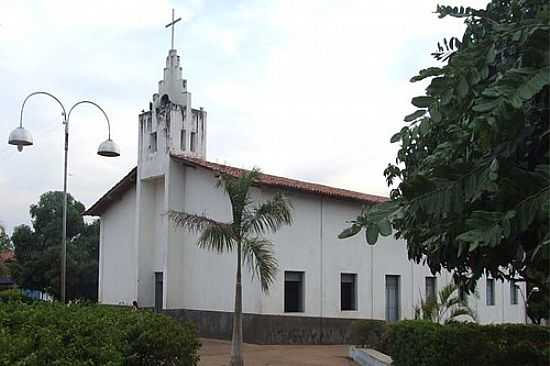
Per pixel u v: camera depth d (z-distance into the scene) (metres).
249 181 17.08
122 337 7.54
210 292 24.36
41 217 43.38
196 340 8.90
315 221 25.27
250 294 22.86
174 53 26.67
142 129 27.23
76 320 6.62
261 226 17.17
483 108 4.26
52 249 40.16
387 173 8.50
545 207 4.18
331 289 25.53
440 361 11.26
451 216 5.21
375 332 17.39
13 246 45.53
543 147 4.95
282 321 22.11
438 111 4.82
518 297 34.28
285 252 23.83
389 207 4.75
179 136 26.03
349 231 4.77
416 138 6.93
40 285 40.78
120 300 28.12
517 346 11.35
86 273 40.72
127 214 28.81
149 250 27.00
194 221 17.62
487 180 4.48
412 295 28.95
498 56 5.12
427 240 6.58
